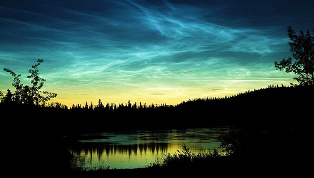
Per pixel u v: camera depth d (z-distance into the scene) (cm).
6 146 1697
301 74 1398
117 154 4022
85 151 4306
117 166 2742
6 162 1600
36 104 1952
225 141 1494
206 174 1164
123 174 1372
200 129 9812
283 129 1390
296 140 1266
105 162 3088
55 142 2038
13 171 1558
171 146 4919
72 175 1487
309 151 1189
